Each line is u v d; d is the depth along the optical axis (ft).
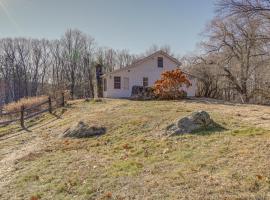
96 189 23.26
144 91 88.79
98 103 77.56
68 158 32.91
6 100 204.95
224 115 45.39
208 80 125.18
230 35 111.34
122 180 24.36
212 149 28.89
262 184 20.33
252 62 108.88
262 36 94.58
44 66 212.64
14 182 27.37
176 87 81.51
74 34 211.61
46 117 67.72
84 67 204.85
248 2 84.79
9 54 208.13
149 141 35.35
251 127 35.81
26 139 47.67
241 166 23.71
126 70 103.86
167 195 20.59
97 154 33.30
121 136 39.73
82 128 43.62
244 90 113.19
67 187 24.41
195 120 36.94
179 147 31.27
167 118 44.86
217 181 21.62
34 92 208.54
